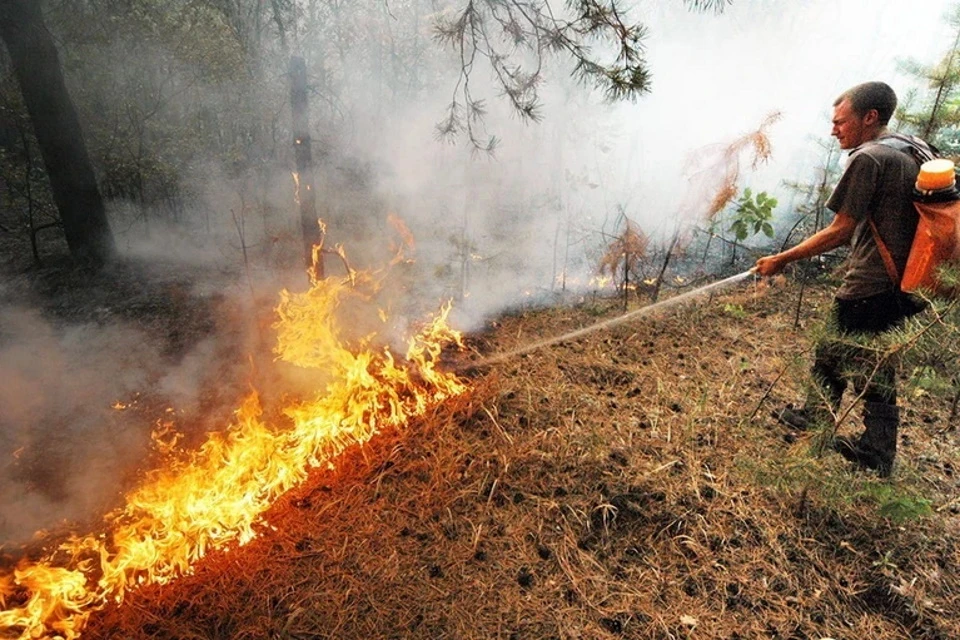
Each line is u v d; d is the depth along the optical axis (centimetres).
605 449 286
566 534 243
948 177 224
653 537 242
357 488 270
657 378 362
